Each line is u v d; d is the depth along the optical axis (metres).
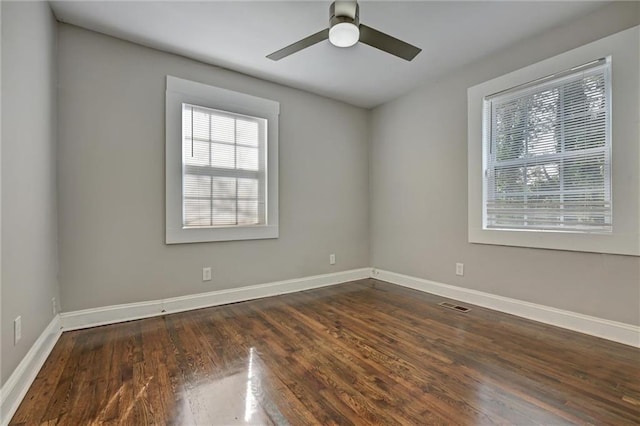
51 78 2.25
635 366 1.88
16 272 1.57
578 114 2.43
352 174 4.29
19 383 1.56
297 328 2.52
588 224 2.39
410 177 3.86
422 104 3.69
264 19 2.38
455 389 1.65
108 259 2.62
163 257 2.87
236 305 3.15
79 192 2.49
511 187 2.88
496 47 2.83
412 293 3.59
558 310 2.53
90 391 1.63
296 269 3.74
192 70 3.01
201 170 3.08
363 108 4.39
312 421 1.40
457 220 3.31
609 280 2.26
